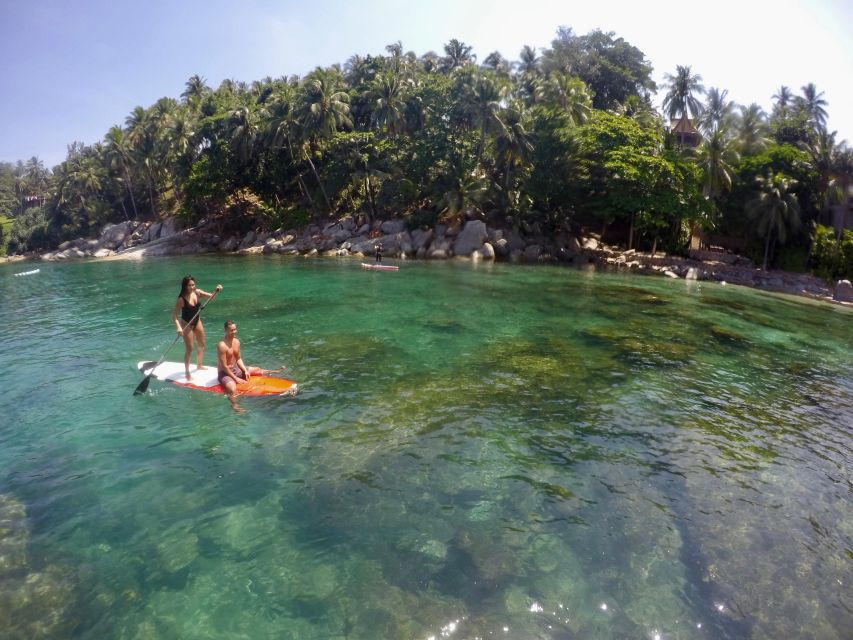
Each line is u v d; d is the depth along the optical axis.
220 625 4.30
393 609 4.49
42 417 8.34
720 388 10.76
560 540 5.52
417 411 8.77
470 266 35.31
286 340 13.32
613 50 55.53
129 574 4.88
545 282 27.23
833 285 34.41
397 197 47.88
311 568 4.98
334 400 9.16
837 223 39.28
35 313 17.55
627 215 42.44
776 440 8.34
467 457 7.23
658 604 4.68
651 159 36.91
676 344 14.27
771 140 40.84
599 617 4.50
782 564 5.31
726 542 5.63
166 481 6.47
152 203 66.44
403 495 6.25
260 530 5.54
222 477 6.58
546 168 41.22
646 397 9.95
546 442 7.80
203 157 55.00
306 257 42.25
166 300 20.28
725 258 39.22
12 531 5.47
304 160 52.91
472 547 5.34
